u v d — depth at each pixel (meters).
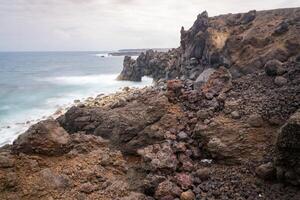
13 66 93.31
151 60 44.81
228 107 12.50
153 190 9.30
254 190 9.05
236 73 22.12
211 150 10.99
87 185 8.83
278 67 14.80
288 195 8.52
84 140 11.32
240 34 26.59
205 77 22.72
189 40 31.34
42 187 8.46
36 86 42.31
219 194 9.06
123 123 12.97
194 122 12.55
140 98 14.91
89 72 66.94
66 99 31.19
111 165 10.39
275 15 28.25
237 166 10.41
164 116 12.88
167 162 10.00
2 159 8.83
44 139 9.99
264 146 10.52
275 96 12.43
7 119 22.91
